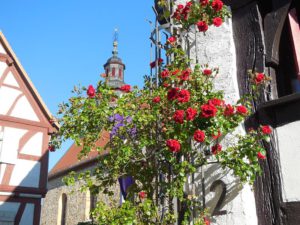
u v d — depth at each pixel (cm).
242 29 531
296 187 426
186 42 565
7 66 1245
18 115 1226
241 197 452
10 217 1134
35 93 1262
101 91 459
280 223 427
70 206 2084
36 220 1170
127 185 557
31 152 1218
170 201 438
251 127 477
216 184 475
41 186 1205
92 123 453
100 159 482
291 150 440
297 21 509
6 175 1161
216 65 530
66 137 461
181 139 412
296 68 485
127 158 447
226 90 511
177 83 447
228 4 550
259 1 528
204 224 418
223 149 477
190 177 495
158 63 512
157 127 445
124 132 461
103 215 404
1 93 1213
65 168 2122
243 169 407
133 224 406
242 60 519
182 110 404
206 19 475
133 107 453
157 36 534
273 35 498
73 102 465
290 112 452
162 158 445
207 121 401
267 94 481
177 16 499
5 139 1182
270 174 447
